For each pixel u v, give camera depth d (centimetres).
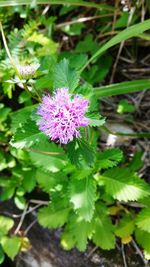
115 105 17
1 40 17
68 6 19
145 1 17
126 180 13
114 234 14
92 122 11
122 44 17
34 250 16
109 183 14
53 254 15
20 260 16
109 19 18
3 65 14
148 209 13
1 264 16
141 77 18
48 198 16
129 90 14
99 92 14
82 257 15
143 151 16
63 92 11
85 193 13
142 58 18
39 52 16
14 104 18
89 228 14
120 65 18
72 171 14
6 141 17
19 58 15
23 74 12
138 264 14
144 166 16
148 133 16
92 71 17
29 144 11
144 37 15
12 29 18
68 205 15
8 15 18
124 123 17
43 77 13
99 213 14
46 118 10
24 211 16
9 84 15
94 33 19
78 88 12
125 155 16
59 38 19
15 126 13
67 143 11
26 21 18
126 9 16
